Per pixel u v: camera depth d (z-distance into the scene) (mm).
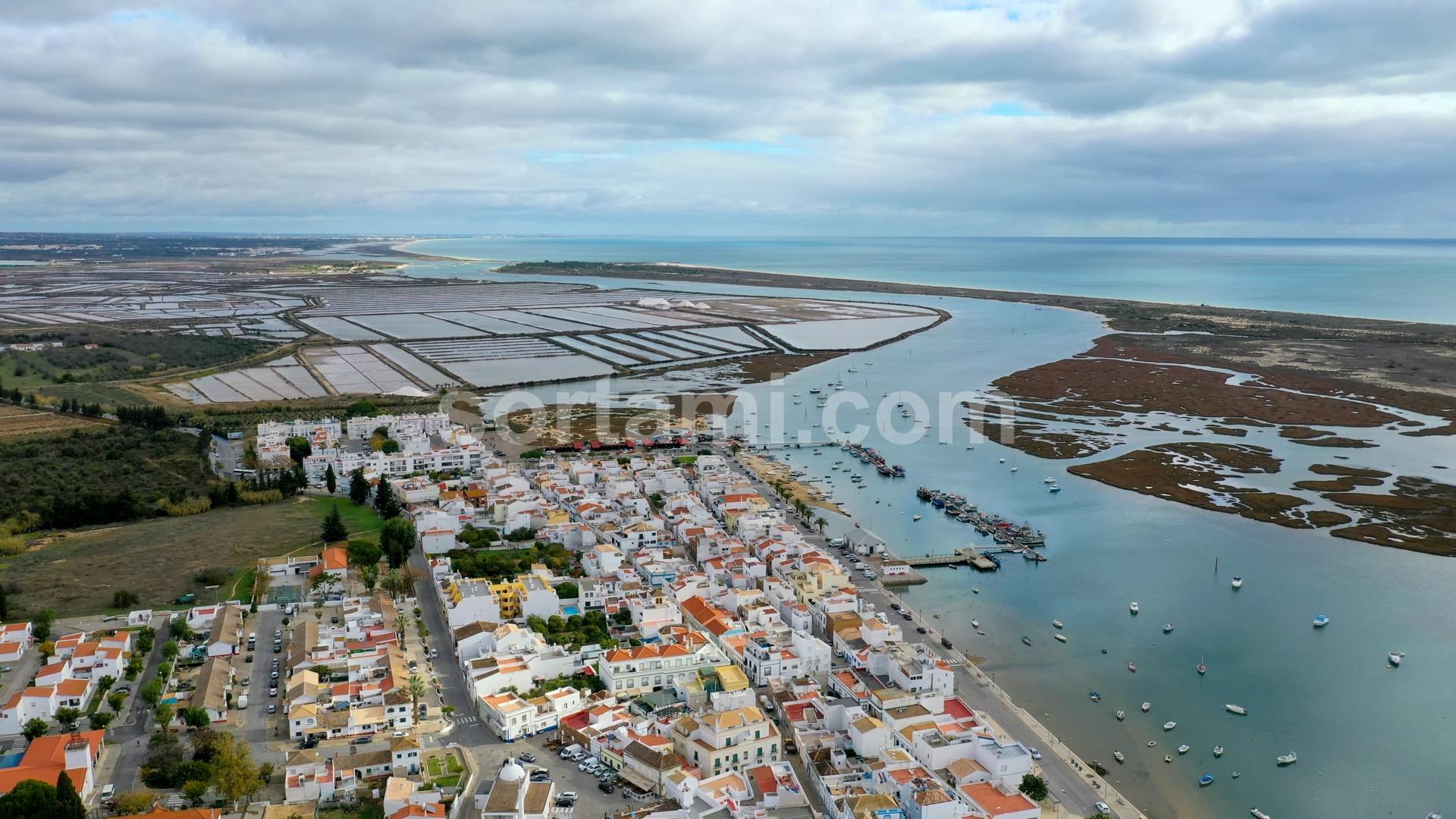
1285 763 193625
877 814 162875
